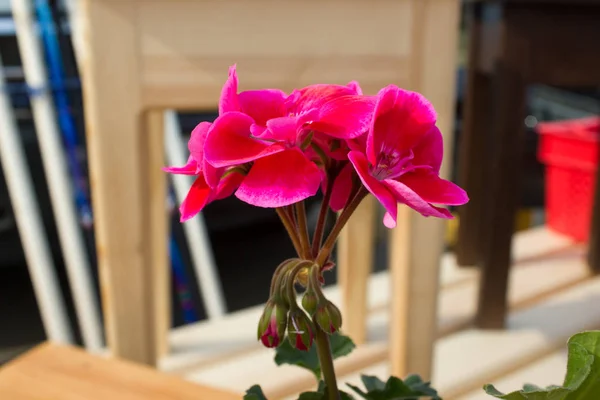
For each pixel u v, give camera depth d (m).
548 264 1.35
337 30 0.88
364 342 1.11
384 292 1.27
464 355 1.09
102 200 0.87
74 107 1.19
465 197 0.47
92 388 0.74
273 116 0.51
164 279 1.05
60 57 1.17
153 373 0.75
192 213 0.47
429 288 0.98
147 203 0.89
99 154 0.86
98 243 0.90
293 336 0.45
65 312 1.42
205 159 0.43
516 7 1.06
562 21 1.07
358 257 1.06
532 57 1.07
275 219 1.89
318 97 0.50
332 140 0.48
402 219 0.96
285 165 0.44
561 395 0.44
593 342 0.45
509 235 1.12
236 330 1.15
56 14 1.15
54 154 1.17
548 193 1.53
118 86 0.84
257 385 0.56
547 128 1.50
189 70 0.85
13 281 1.61
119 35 0.83
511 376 1.06
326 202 0.50
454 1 0.89
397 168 0.48
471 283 1.29
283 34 0.86
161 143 1.00
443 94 0.91
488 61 1.14
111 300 0.90
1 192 1.44
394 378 0.58
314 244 0.50
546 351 1.11
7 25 1.25
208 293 1.33
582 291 1.26
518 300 1.21
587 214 1.41
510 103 1.09
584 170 1.39
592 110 2.20
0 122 1.16
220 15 0.85
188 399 0.73
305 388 1.01
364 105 0.46
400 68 0.90
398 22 0.89
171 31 0.84
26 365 0.76
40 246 1.21
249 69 0.86
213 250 1.88
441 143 0.50
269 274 1.73
